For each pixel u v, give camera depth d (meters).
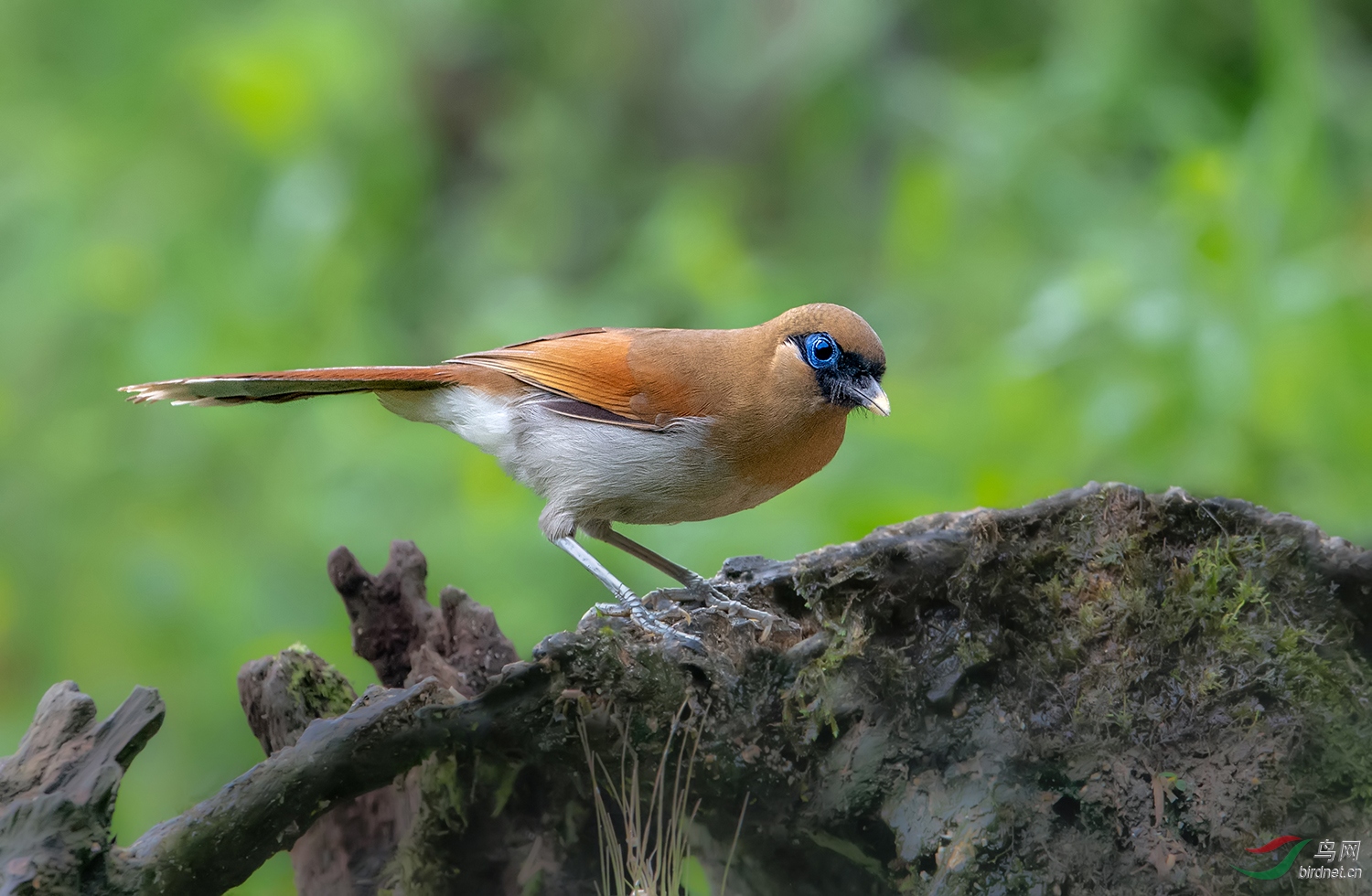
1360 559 6.97
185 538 13.37
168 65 16.20
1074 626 7.10
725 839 6.85
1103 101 13.73
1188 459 10.88
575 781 6.53
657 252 15.00
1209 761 6.75
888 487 11.44
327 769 5.85
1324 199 12.15
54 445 14.22
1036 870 6.48
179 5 16.80
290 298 14.54
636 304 14.42
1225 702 6.86
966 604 7.08
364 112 16.11
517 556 11.93
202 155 15.73
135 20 16.61
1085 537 7.24
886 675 6.84
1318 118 12.08
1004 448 11.79
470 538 12.10
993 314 13.79
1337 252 11.85
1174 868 6.49
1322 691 6.82
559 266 17.33
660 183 17.55
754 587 7.20
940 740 6.84
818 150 16.66
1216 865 6.50
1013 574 7.14
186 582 12.77
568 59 18.45
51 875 5.32
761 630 7.07
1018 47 16.53
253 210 15.36
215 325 14.27
